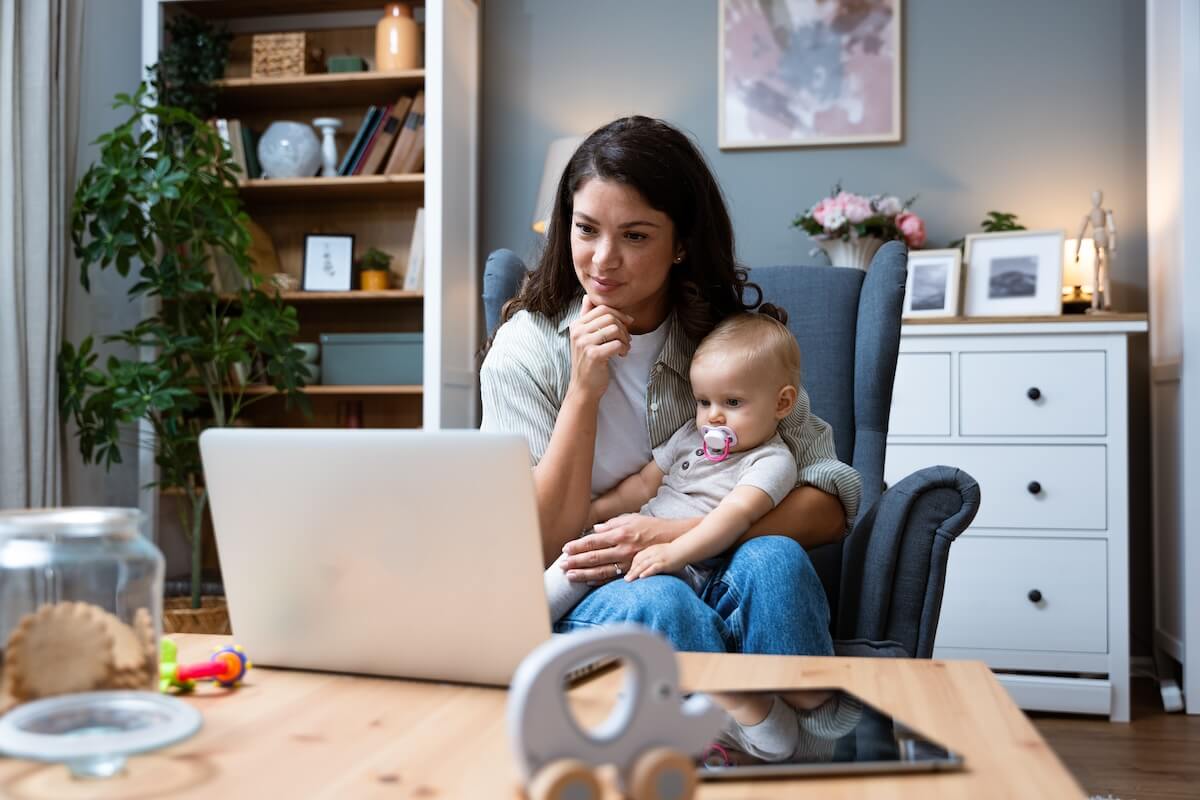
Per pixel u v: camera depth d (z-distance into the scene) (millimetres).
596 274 1405
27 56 2795
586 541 1343
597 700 771
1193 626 2725
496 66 3607
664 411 1503
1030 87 3295
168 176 2834
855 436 1771
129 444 3070
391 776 621
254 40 3432
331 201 3619
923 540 1382
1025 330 2760
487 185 3602
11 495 2682
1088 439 2725
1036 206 3283
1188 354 2748
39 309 2779
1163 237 3000
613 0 3553
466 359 3424
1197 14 2762
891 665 926
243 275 3135
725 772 617
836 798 585
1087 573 2715
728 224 1517
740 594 1255
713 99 3492
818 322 1830
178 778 619
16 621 639
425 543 815
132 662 668
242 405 3430
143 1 3367
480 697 813
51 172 2857
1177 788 2125
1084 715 2744
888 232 3102
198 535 2963
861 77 3383
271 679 877
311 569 866
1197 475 2734
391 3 3459
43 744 589
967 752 667
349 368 3377
